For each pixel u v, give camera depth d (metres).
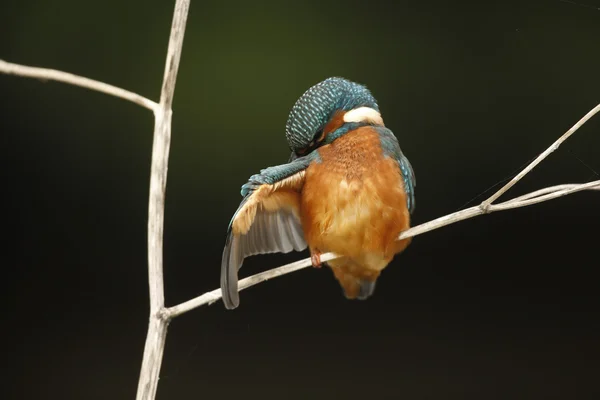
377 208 3.72
